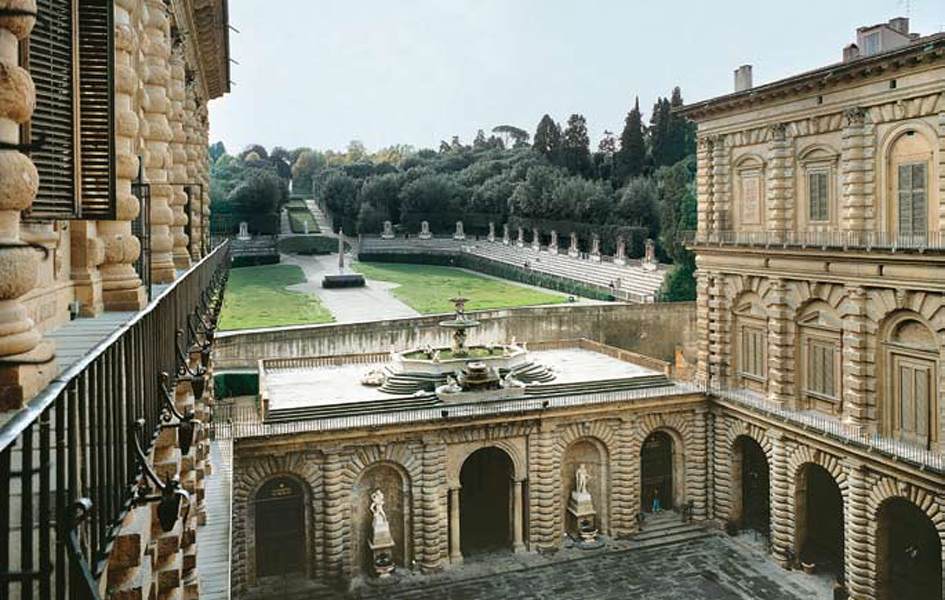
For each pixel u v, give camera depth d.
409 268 112.56
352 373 50.91
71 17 11.21
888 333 36.38
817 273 39.38
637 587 39.53
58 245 12.87
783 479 41.31
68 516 5.97
